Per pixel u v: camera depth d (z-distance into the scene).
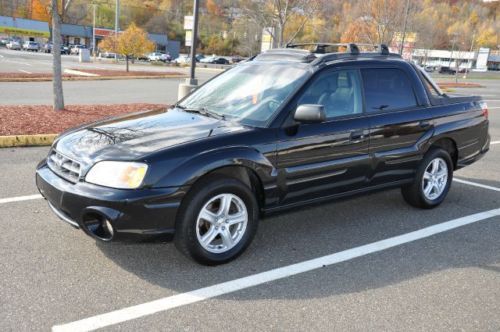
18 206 5.12
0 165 6.62
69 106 11.81
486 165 8.52
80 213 3.57
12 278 3.62
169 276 3.79
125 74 28.45
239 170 4.11
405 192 5.66
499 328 3.30
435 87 5.83
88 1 55.88
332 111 4.63
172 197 3.60
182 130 4.09
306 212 5.49
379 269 4.11
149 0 106.31
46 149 7.66
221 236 3.97
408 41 31.88
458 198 6.31
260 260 4.17
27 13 82.75
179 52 101.44
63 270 3.80
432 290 3.78
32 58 44.31
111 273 3.79
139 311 3.29
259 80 4.78
